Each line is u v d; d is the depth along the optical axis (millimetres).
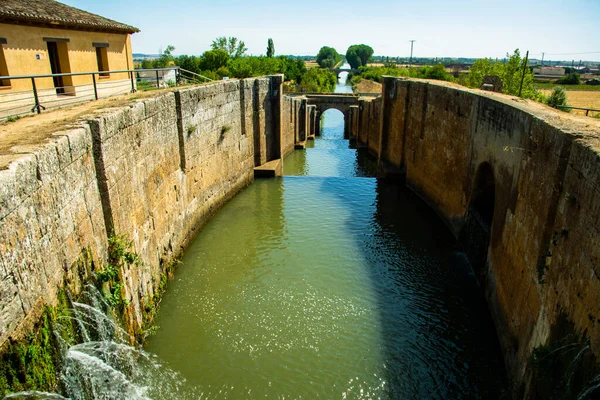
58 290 7586
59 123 9430
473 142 16438
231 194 22938
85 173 9109
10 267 6184
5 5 16266
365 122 41094
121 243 10227
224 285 14352
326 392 10148
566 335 7707
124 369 9820
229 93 21797
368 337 11992
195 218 18031
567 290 8008
